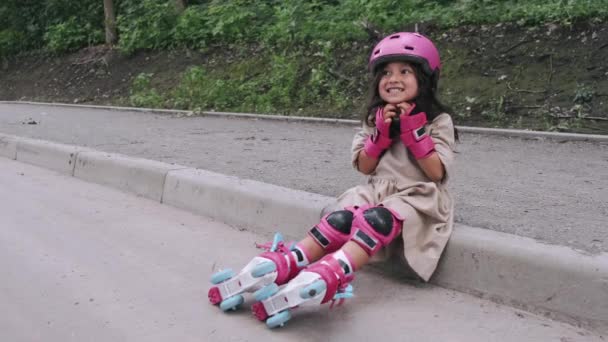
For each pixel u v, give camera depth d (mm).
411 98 2826
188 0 14547
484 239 2736
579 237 2891
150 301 2762
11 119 9305
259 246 2996
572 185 4285
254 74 11023
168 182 4480
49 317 2633
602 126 6871
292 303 2375
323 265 2389
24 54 17312
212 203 4086
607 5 8430
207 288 2898
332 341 2344
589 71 7754
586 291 2402
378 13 10242
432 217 2801
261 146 6168
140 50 14117
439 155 2771
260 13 12742
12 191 4891
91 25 16062
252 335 2412
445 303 2666
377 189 2902
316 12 11578
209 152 5727
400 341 2328
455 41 9156
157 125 8320
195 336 2426
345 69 9844
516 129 7098
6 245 3533
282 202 3623
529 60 8273
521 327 2422
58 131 7547
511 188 4160
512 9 9188
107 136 7008
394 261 2955
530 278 2559
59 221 4016
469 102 7941
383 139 2834
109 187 5055
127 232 3770
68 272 3115
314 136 7012
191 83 10945
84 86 14008
